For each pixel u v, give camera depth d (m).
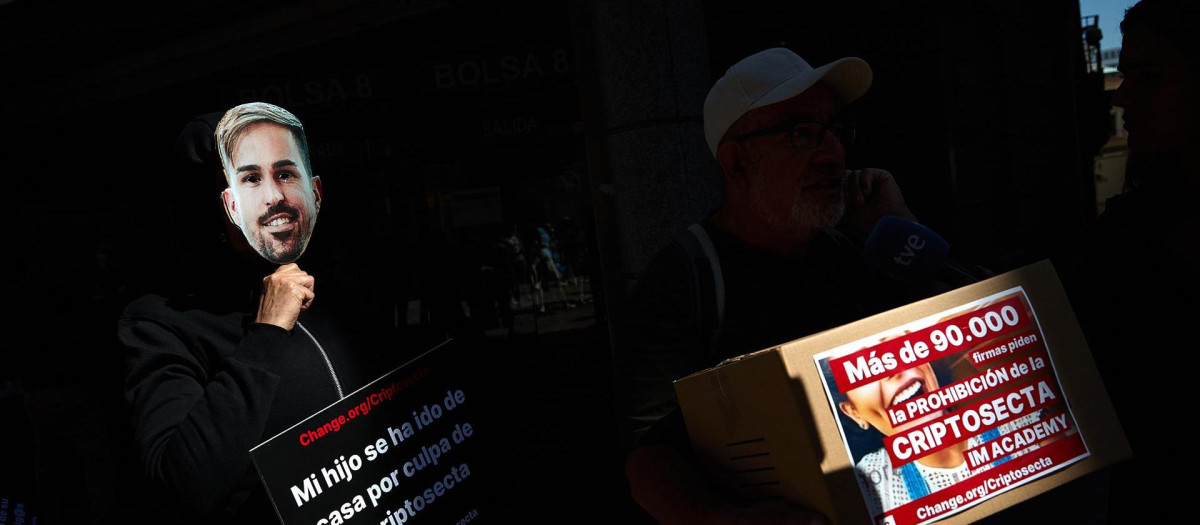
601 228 3.88
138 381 1.46
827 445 1.03
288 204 1.57
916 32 5.79
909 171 5.93
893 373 1.09
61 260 10.30
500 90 5.68
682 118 3.59
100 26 7.44
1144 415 1.40
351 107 6.08
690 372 1.42
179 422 1.39
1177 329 1.36
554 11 5.47
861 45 5.78
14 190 9.67
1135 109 1.43
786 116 1.50
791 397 1.03
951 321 1.14
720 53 4.96
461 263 7.43
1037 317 1.19
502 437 1.74
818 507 1.05
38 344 10.38
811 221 1.52
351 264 6.33
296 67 6.23
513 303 14.31
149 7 6.93
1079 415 1.18
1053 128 12.22
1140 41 1.40
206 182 1.61
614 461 4.92
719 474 1.23
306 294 1.51
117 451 1.53
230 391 1.38
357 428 1.45
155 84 7.21
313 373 1.55
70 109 8.27
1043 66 11.55
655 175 3.58
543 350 9.20
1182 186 1.42
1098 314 1.49
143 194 7.70
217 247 1.65
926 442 1.08
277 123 1.58
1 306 10.09
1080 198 12.86
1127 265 1.43
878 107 5.90
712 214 1.61
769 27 5.07
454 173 6.54
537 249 13.09
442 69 5.75
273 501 1.33
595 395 6.77
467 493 1.60
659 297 1.47
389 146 6.19
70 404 9.12
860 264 1.60
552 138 5.95
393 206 6.53
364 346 1.68
